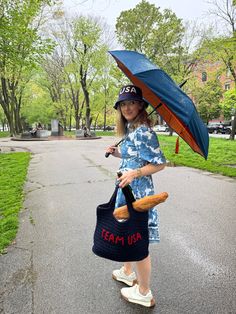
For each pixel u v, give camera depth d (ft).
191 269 8.76
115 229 5.97
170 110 5.89
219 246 10.34
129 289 7.41
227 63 52.29
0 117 164.55
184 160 32.19
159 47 82.17
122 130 7.05
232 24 50.26
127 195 5.95
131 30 85.66
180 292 7.61
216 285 7.92
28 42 40.01
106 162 31.81
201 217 13.34
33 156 38.93
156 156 6.19
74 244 10.61
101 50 95.86
